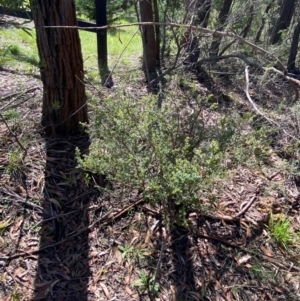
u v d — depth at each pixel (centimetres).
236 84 505
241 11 480
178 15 486
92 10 664
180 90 382
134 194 279
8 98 363
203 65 532
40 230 253
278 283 242
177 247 252
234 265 248
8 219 256
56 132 323
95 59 552
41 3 275
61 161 299
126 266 239
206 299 228
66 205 269
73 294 222
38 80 418
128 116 237
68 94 309
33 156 299
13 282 223
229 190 301
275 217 285
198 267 243
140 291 227
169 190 220
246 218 279
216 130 256
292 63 596
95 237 253
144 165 228
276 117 397
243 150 254
